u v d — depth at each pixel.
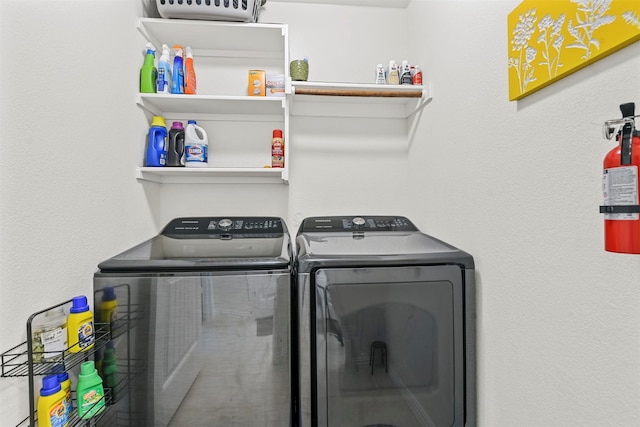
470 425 1.23
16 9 0.86
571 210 0.82
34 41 0.92
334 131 2.08
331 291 1.18
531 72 0.93
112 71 1.35
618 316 0.70
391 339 1.20
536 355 0.94
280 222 1.75
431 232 1.71
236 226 1.68
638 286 0.66
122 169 1.44
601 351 0.74
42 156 0.94
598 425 0.75
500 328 1.10
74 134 1.09
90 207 1.18
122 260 1.18
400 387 1.20
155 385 1.13
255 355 1.16
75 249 1.08
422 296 1.22
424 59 1.81
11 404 0.82
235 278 1.15
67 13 1.06
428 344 1.21
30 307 0.89
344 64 2.09
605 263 0.73
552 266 0.88
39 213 0.93
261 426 1.16
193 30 1.75
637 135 0.61
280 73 2.02
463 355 1.23
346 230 1.67
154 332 1.13
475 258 1.26
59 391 0.86
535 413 0.94
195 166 1.78
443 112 1.56
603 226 0.73
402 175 2.12
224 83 1.99
